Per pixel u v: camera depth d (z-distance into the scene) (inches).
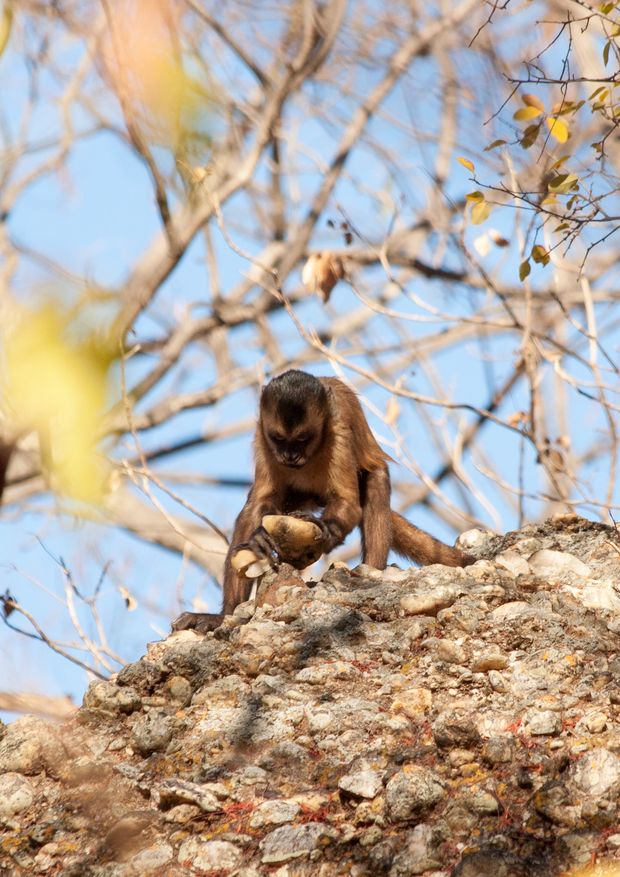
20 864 326.6
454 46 1024.9
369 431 622.2
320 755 345.4
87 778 353.4
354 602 421.4
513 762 322.7
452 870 289.7
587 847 286.2
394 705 360.8
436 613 408.5
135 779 348.5
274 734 357.4
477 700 359.9
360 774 322.7
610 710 338.6
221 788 333.1
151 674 396.5
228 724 364.5
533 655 374.6
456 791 315.6
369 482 613.6
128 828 324.5
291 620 416.5
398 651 390.6
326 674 378.9
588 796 301.0
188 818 324.5
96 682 391.5
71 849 327.6
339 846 303.6
